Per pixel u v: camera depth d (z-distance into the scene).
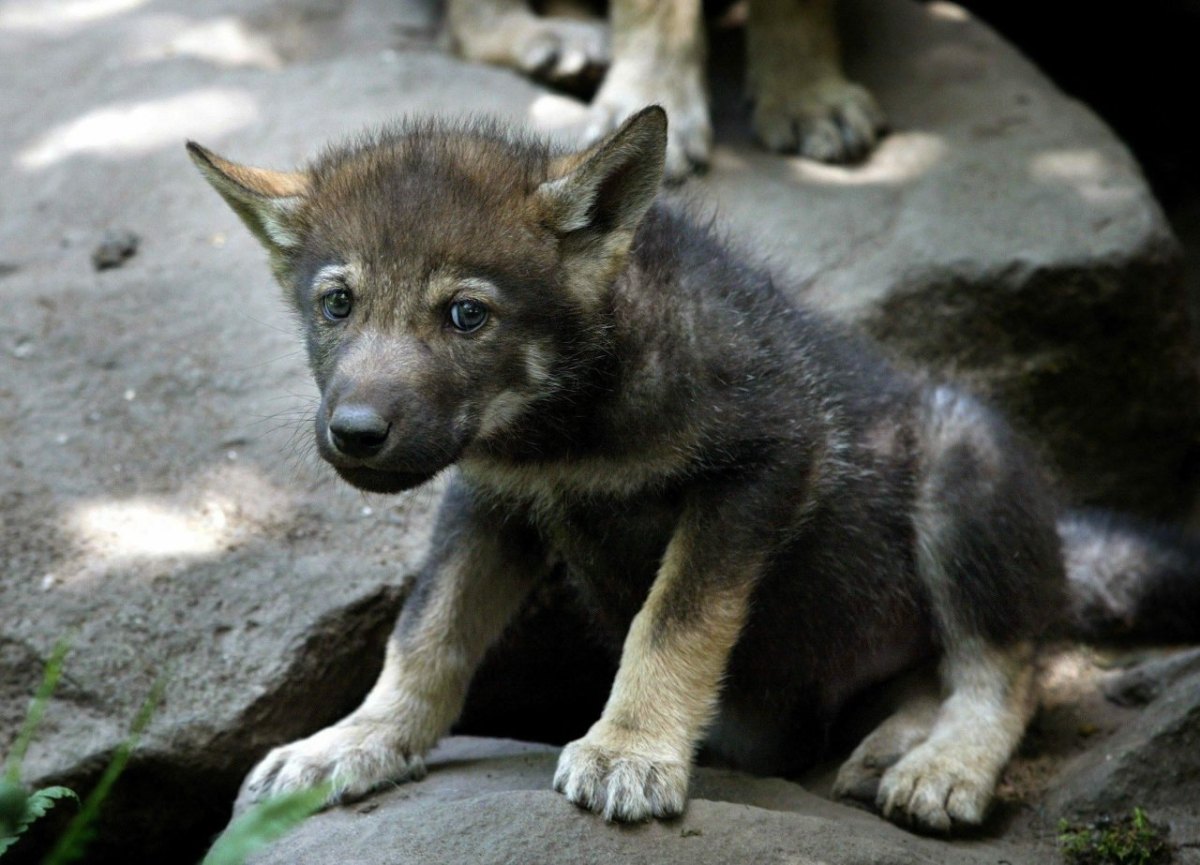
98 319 11.33
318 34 15.78
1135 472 12.62
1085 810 8.32
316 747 7.93
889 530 8.96
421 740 8.16
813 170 13.05
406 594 9.43
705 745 9.40
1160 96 17.83
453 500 8.53
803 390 8.30
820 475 8.29
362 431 6.91
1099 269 11.80
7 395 10.66
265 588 9.33
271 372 10.87
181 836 9.03
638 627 7.76
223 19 15.70
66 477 10.03
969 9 17.88
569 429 7.85
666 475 7.92
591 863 6.79
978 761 8.37
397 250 7.35
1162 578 10.30
